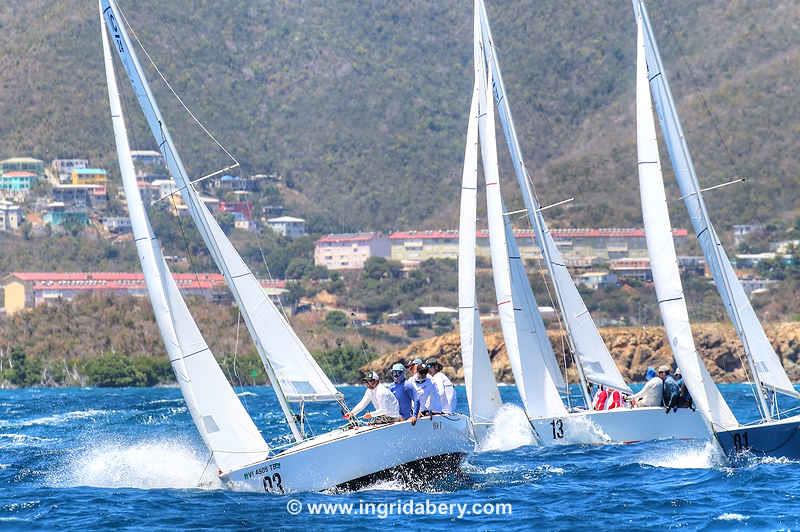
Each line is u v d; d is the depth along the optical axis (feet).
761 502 213.25
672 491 229.25
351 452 225.97
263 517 206.59
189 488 243.60
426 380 237.66
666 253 262.47
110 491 243.40
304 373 232.73
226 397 231.71
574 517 204.54
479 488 237.45
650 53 271.49
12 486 261.24
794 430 260.42
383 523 200.75
